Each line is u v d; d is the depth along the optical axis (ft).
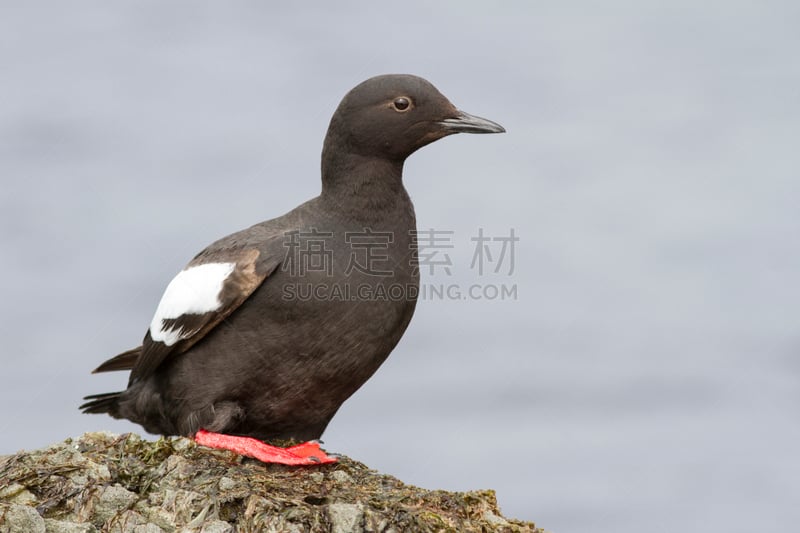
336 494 21.65
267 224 25.45
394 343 25.25
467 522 21.43
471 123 25.46
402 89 25.04
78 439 23.09
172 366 24.95
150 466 22.20
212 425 24.17
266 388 24.32
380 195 24.84
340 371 24.40
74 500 20.95
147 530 20.52
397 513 20.84
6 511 20.15
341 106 25.20
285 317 23.94
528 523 21.98
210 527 20.48
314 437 25.70
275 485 21.83
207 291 23.98
